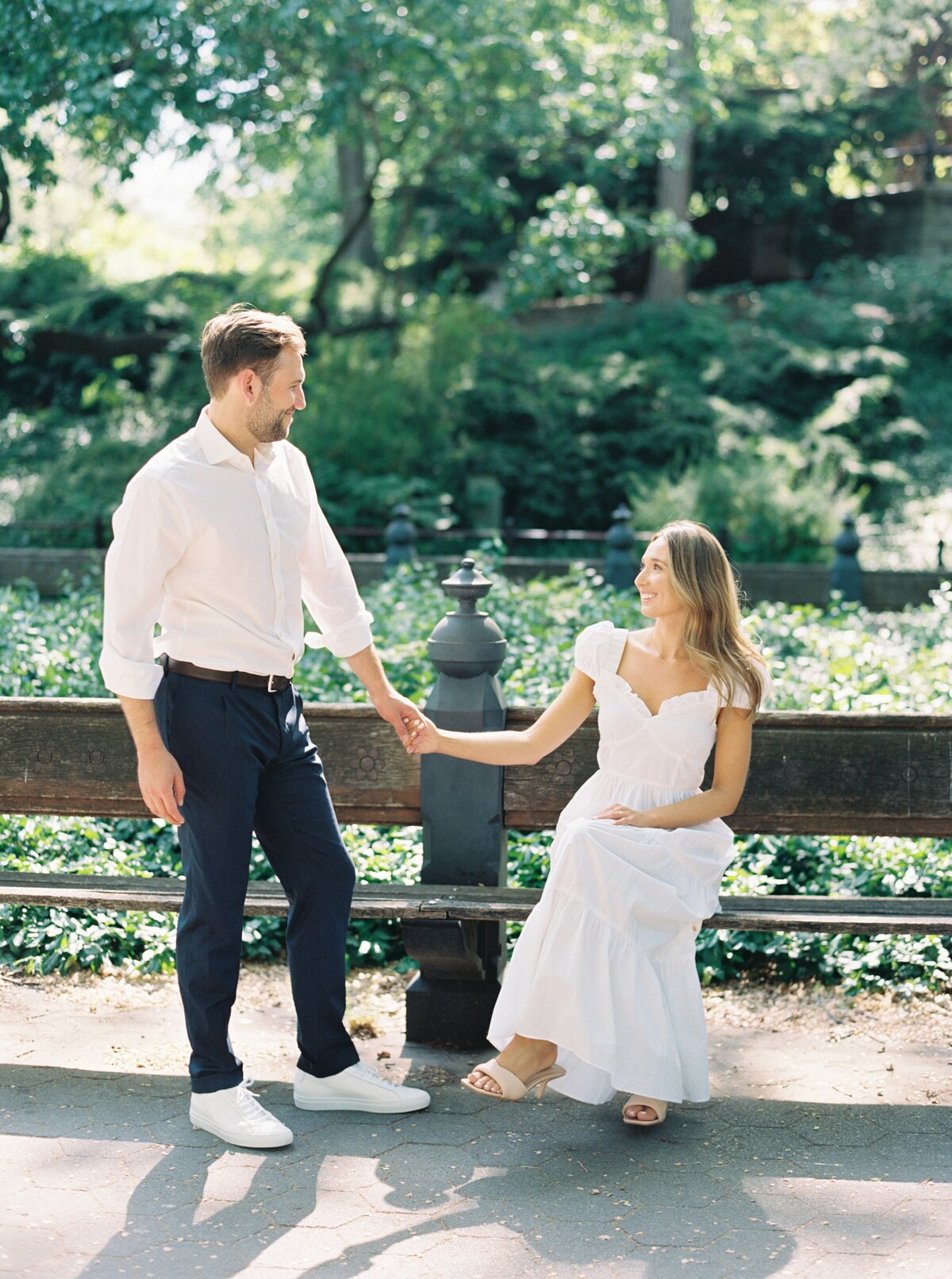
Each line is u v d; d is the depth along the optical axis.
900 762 3.59
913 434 17.95
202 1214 2.66
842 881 4.53
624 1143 3.01
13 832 4.59
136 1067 3.41
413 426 15.94
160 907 3.37
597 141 17.58
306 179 22.50
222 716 2.93
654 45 16.02
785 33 22.66
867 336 19.52
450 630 3.62
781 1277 2.44
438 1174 2.85
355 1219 2.65
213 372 2.88
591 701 3.33
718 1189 2.78
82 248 25.88
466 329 16.83
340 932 3.14
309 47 13.36
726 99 20.81
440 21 13.87
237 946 3.02
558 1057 3.07
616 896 2.95
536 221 15.30
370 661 3.29
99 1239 2.55
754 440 16.81
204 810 2.95
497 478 16.19
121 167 12.96
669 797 3.18
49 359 18.91
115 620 2.83
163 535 2.85
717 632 3.13
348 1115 3.15
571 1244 2.55
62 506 14.42
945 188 21.47
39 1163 2.86
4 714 3.78
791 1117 3.14
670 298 21.05
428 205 20.45
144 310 18.94
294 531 3.03
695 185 21.66
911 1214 2.66
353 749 3.71
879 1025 3.76
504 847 3.72
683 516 14.43
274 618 2.99
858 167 22.03
